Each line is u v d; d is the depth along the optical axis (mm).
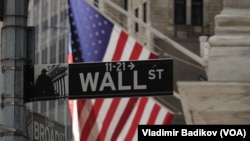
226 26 29250
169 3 60656
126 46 35094
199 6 61125
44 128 11539
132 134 33375
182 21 60719
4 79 10719
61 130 12219
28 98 10797
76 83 10852
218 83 27875
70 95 10828
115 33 35250
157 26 60312
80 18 35688
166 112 34500
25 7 11023
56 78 10875
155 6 60406
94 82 10836
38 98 10805
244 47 28734
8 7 10891
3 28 10922
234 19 29172
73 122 32562
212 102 27859
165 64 10727
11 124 10531
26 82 10836
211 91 27875
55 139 11953
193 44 59938
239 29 29094
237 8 29484
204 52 36875
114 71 10828
